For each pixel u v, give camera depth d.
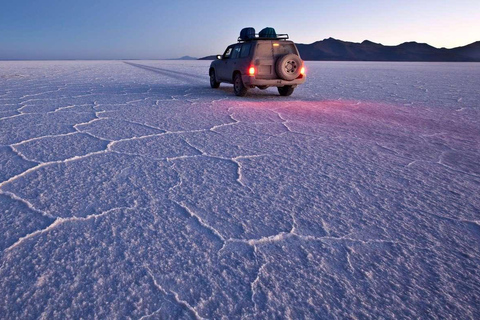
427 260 1.66
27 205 2.10
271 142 3.84
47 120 4.67
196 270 1.52
